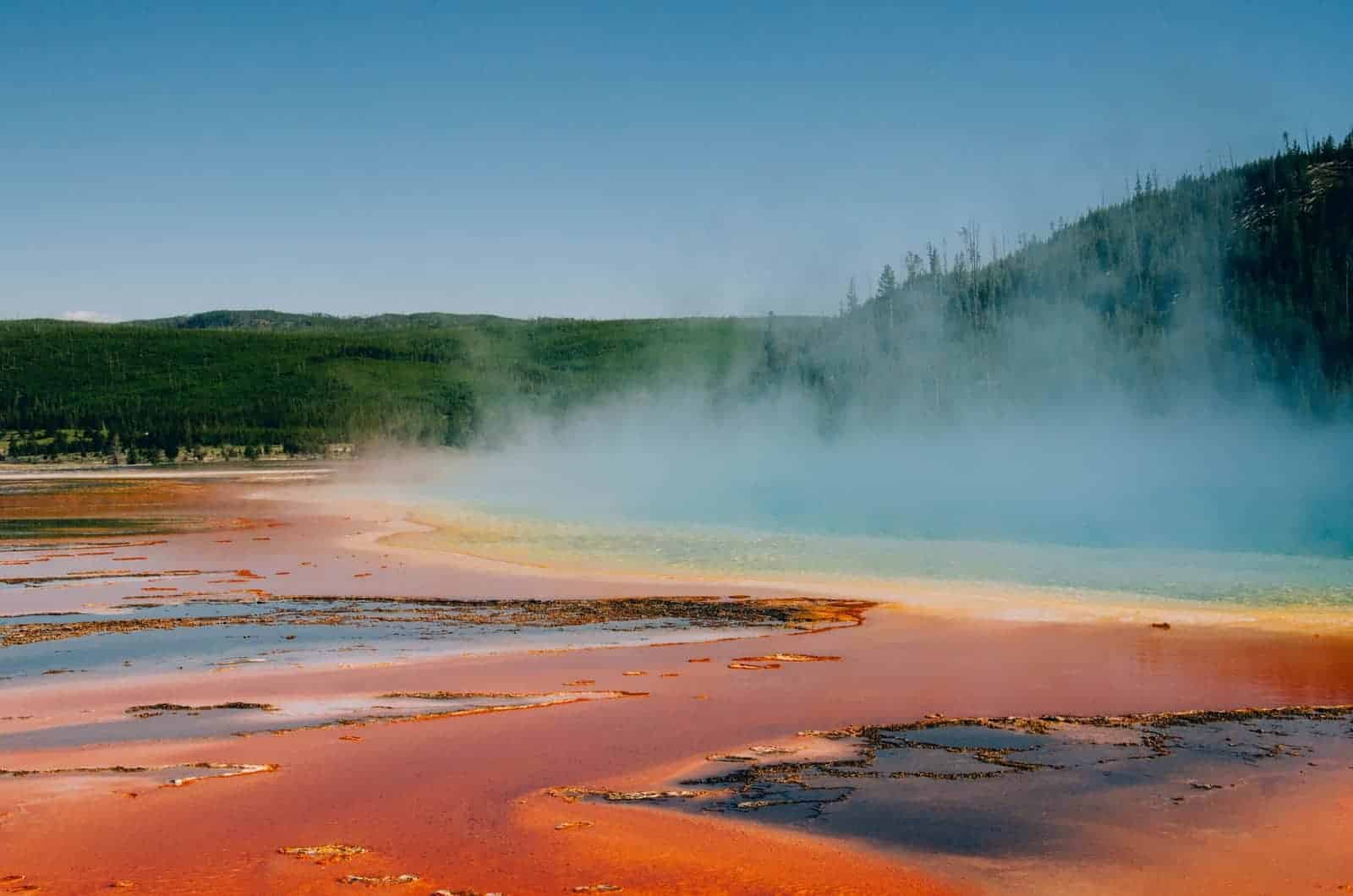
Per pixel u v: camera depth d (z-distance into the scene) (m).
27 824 9.59
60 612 22.34
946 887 8.22
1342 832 9.34
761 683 15.64
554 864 8.67
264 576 28.20
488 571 29.12
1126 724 13.17
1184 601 23.25
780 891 8.15
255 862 8.73
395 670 16.53
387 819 9.74
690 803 10.19
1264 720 13.30
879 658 17.48
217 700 14.53
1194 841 9.14
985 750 12.01
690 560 31.22
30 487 74.62
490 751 12.01
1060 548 34.06
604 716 13.63
